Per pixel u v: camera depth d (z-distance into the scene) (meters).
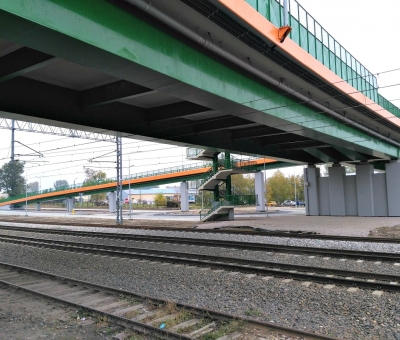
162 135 21.78
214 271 11.59
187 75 12.12
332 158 39.19
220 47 13.30
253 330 6.50
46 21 8.09
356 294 8.71
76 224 35.88
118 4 9.76
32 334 6.75
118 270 12.47
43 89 14.62
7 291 9.85
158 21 10.75
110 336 6.53
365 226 27.44
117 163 37.75
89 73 13.85
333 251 14.42
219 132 24.78
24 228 31.73
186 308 7.54
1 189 122.06
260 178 61.91
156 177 70.75
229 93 14.25
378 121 27.06
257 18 12.45
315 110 21.11
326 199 43.00
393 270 11.43
